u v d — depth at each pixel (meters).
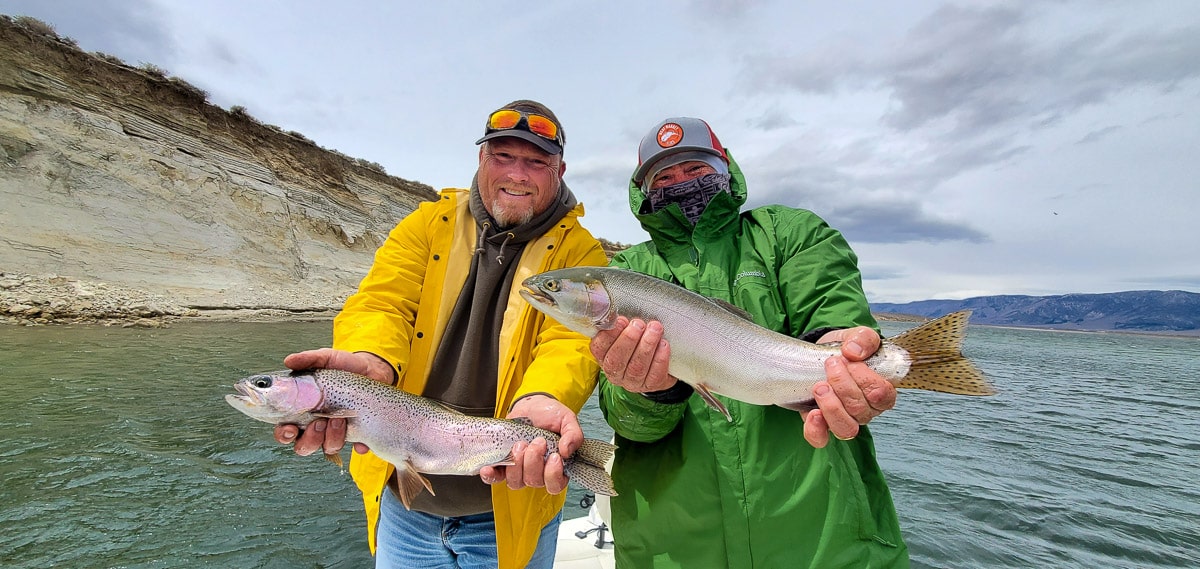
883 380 2.17
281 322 28.81
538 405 2.87
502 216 3.39
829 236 2.89
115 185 28.11
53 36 30.11
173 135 33.00
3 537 5.76
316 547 6.11
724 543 2.58
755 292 2.85
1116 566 6.72
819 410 2.25
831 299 2.67
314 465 8.55
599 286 2.82
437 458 2.87
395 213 51.06
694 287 2.98
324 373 2.80
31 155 25.53
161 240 28.89
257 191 36.38
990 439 13.12
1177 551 7.18
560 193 3.70
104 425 9.46
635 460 2.95
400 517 3.47
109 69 31.55
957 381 2.30
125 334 19.47
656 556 2.71
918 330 2.35
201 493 7.22
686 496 2.66
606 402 2.87
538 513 3.22
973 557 6.75
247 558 5.78
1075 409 18.72
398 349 3.17
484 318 3.45
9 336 16.83
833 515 2.50
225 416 10.59
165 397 11.52
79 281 23.86
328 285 37.78
